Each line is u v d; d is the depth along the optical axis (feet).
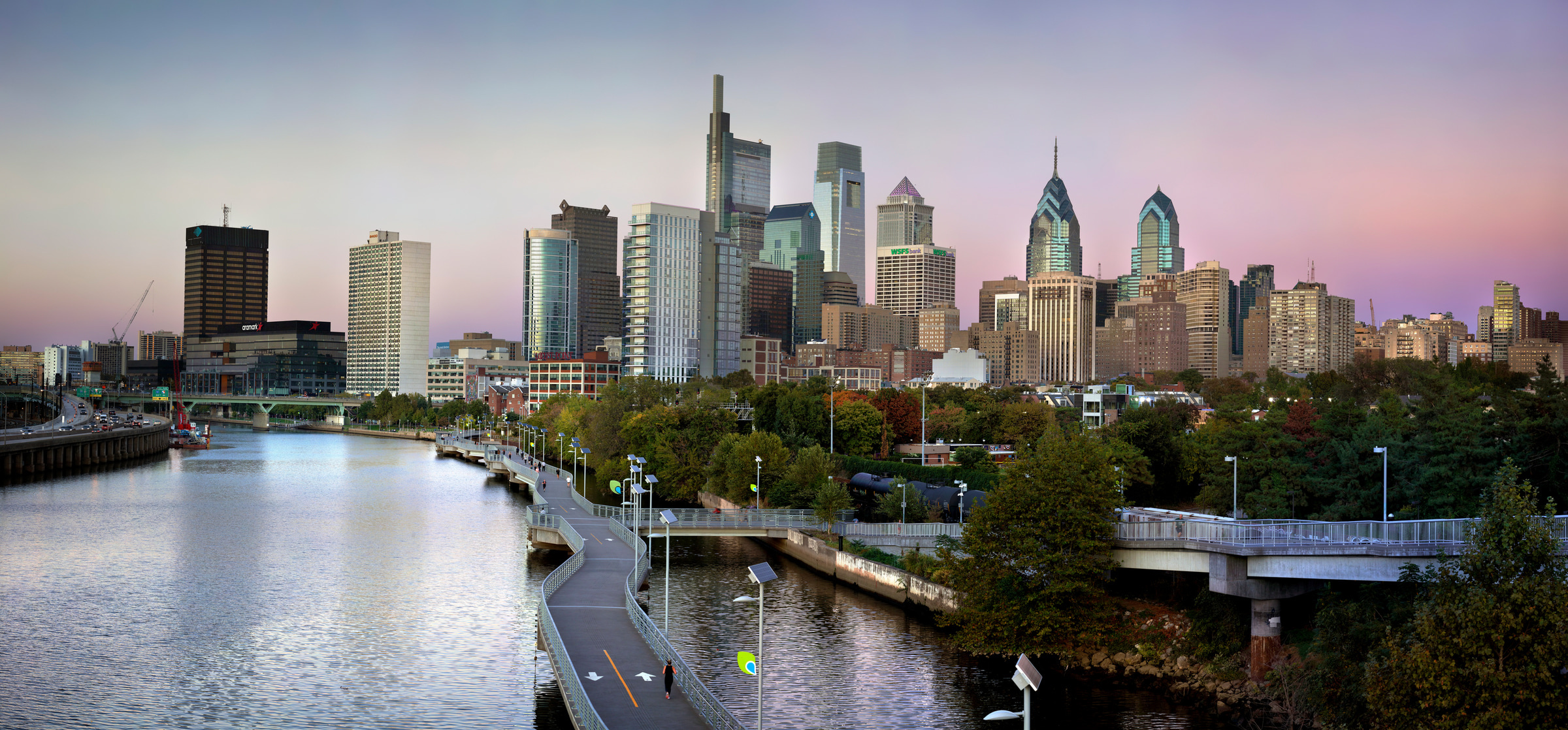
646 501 602.85
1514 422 348.38
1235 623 278.46
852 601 362.33
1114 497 298.35
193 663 291.17
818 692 264.31
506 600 368.27
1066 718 249.34
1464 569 186.39
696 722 212.64
